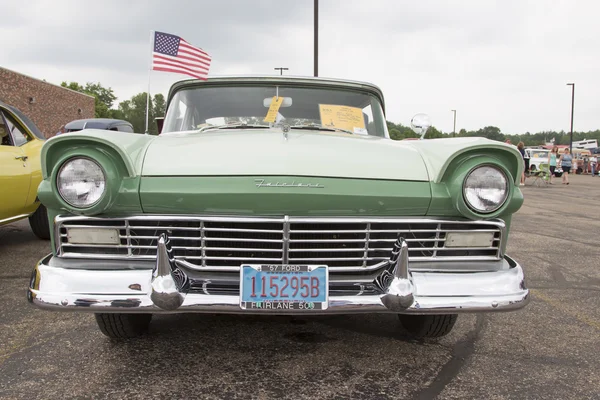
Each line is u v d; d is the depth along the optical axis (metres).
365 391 2.22
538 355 2.67
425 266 2.26
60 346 2.64
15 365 2.40
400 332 2.94
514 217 8.28
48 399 2.09
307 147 2.39
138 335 2.77
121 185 2.13
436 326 2.71
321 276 2.08
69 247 2.18
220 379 2.29
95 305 2.02
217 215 2.16
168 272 2.03
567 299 3.70
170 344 2.68
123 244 2.17
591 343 2.85
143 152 2.29
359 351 2.65
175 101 3.40
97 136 2.09
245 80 3.43
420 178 2.26
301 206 2.16
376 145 2.57
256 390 2.20
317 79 3.46
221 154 2.28
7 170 4.21
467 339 2.87
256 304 2.05
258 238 2.20
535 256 5.15
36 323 2.97
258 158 2.24
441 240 2.25
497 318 3.26
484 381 2.35
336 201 2.16
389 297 2.07
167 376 2.31
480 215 2.20
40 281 2.08
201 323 3.00
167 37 4.19
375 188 2.19
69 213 2.18
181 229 2.14
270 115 3.28
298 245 2.21
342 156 2.32
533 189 15.93
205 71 4.33
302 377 2.33
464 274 2.21
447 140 2.54
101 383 2.23
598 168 32.31
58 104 24.19
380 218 2.21
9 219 4.45
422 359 2.57
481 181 2.19
